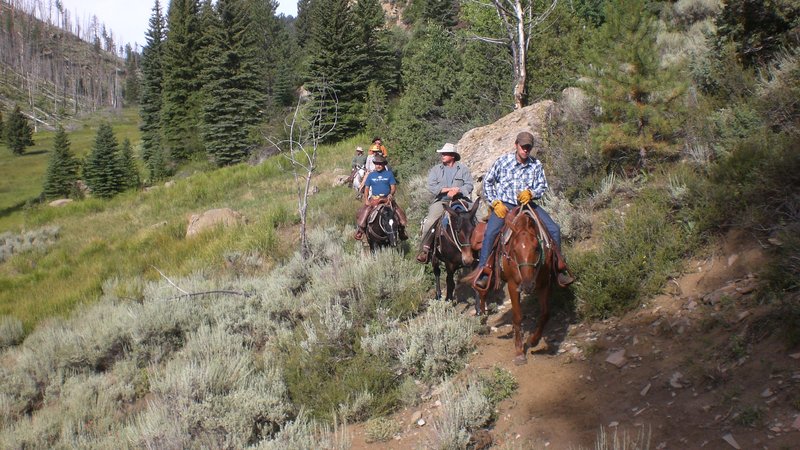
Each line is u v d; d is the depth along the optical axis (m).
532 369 6.87
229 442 6.50
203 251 16.78
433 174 9.73
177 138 47.47
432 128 21.62
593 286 7.52
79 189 46.62
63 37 194.62
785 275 5.93
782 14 10.05
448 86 22.23
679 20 17.03
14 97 122.56
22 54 147.75
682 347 6.16
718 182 7.96
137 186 43.19
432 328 7.66
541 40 19.16
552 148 11.27
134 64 167.62
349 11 40.56
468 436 5.72
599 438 5.33
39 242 24.56
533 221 6.78
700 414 5.15
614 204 9.41
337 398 7.16
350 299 9.48
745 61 10.53
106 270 17.61
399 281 9.75
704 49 12.02
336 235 14.50
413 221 13.90
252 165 34.09
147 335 10.27
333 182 24.34
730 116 9.04
